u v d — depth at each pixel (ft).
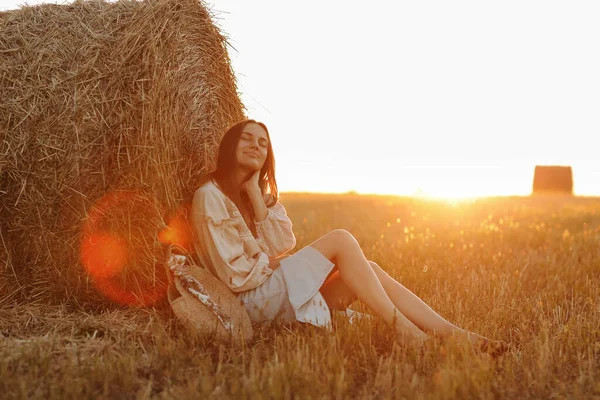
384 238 27.63
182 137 13.35
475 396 9.25
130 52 12.14
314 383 9.48
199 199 12.46
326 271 12.40
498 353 11.53
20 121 12.47
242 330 11.59
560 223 35.22
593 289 16.60
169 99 12.53
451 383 9.35
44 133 12.42
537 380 10.12
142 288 13.15
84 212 12.40
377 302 12.11
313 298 12.28
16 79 12.65
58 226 12.65
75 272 12.87
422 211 44.34
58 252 12.79
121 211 12.36
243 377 9.61
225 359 11.23
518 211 44.11
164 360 10.66
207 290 12.17
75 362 10.41
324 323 12.09
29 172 12.54
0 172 12.60
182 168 13.41
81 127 12.21
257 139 13.12
